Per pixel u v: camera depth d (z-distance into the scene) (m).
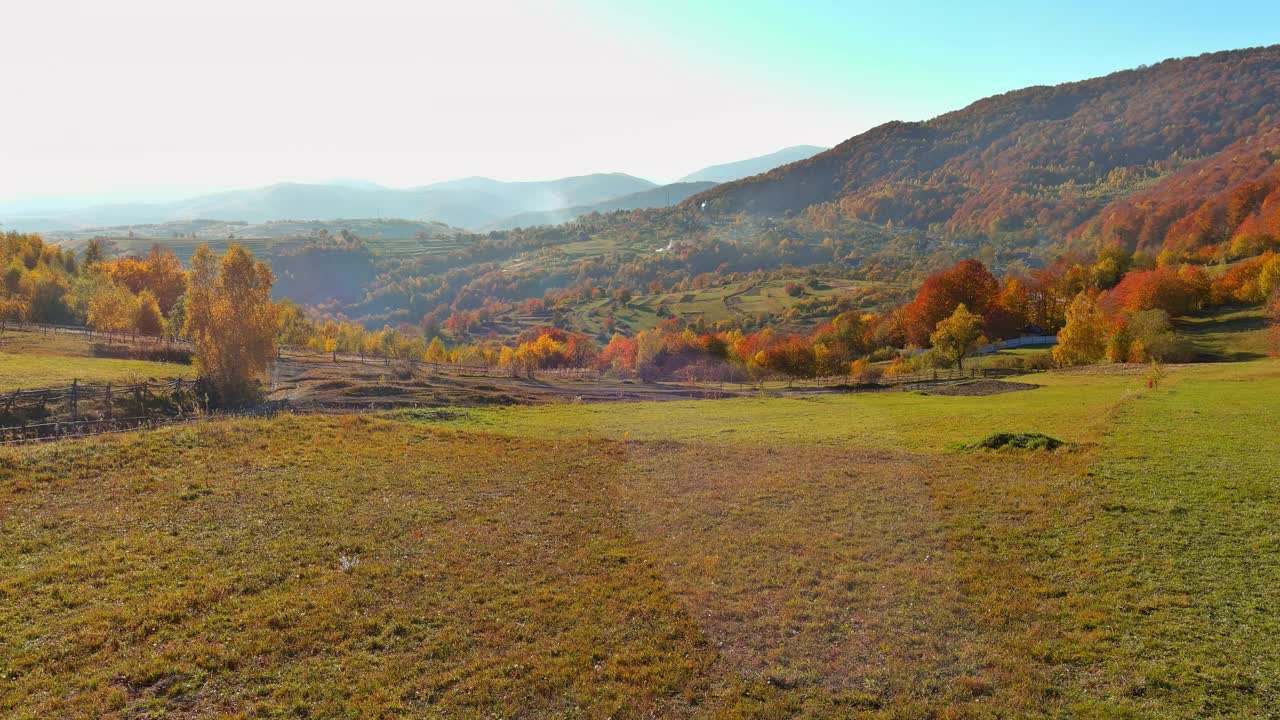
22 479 21.33
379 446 29.67
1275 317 73.12
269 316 45.50
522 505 21.83
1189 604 13.02
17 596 14.19
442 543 18.16
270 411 41.81
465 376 70.56
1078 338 70.50
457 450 30.14
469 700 11.02
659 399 59.22
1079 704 10.36
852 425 37.59
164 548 17.06
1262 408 31.08
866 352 111.00
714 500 22.00
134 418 36.88
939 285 102.06
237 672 11.74
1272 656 11.12
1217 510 17.53
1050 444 25.95
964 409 41.88
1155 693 10.47
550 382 71.25
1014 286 101.38
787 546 17.45
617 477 25.58
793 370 84.88
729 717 10.39
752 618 13.66
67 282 101.56
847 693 10.91
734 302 199.12
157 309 82.12
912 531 18.17
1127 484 20.12
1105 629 12.42
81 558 16.14
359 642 12.86
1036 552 16.20
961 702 10.59
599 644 12.76
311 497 21.67
